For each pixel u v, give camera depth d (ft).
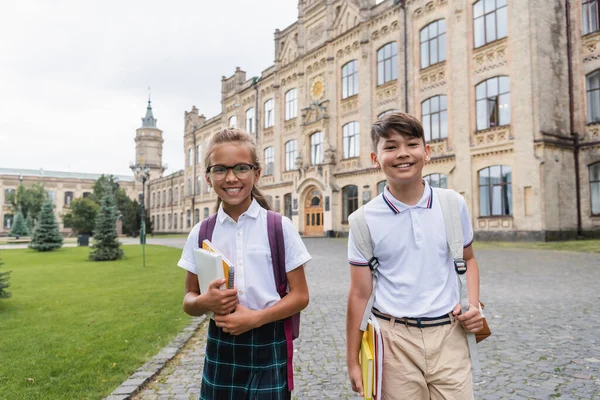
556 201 63.41
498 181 68.39
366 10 95.45
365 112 95.55
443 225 6.79
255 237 6.80
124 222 192.03
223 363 6.68
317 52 110.93
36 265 54.65
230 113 155.22
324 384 13.30
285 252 6.77
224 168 6.68
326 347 17.21
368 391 6.41
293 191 117.08
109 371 14.07
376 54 93.97
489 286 29.04
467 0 73.56
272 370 6.56
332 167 103.55
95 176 314.96
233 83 153.28
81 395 12.10
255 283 6.61
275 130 127.75
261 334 6.66
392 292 6.79
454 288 6.75
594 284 28.71
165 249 85.97
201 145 179.32
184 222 193.88
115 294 30.32
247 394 6.47
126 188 286.87
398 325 6.70
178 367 15.12
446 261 6.79
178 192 204.03
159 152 275.39
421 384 6.50
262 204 7.40
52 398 11.89
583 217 65.82
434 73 79.56
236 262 6.69
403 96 86.12
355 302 7.00
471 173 71.92
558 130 65.31
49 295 30.01
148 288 33.22
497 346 16.29
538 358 14.80
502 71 67.82
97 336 18.53
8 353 15.98
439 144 78.02
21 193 234.99
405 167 6.64
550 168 63.26
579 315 20.62
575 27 67.97
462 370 6.49
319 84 110.83
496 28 69.15
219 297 5.89
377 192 91.86
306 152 114.42
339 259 52.01
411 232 6.78
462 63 73.92
